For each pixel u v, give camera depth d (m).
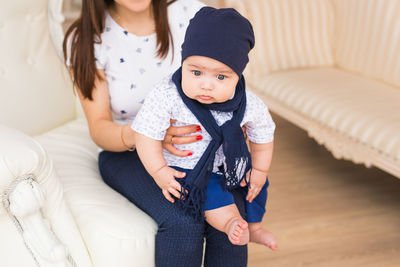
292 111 2.77
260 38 3.01
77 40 1.46
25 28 1.74
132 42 1.51
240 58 1.09
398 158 2.11
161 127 1.19
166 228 1.24
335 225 2.30
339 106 2.49
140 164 1.46
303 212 2.40
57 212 1.22
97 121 1.50
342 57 3.19
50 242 1.17
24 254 1.19
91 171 1.58
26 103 1.74
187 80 1.12
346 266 2.00
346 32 3.12
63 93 1.90
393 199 2.54
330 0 3.21
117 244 1.22
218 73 1.08
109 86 1.53
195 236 1.23
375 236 2.22
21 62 1.74
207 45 1.05
